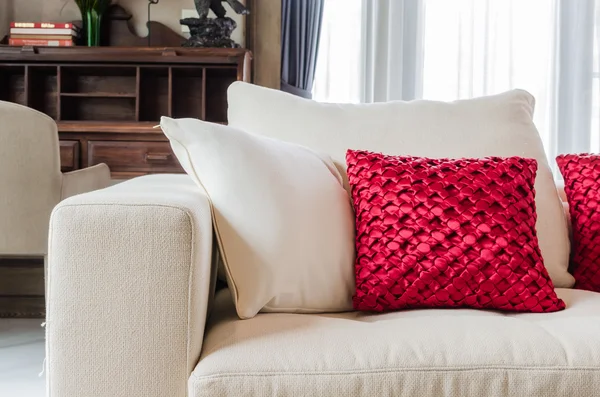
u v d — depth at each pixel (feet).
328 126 5.17
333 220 4.26
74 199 3.10
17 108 7.18
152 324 3.01
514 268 4.04
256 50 11.55
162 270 3.01
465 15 12.04
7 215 7.38
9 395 6.37
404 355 3.10
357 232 4.38
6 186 7.30
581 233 5.07
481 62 12.09
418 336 3.30
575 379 3.07
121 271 3.01
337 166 4.97
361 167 4.47
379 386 2.99
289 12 11.36
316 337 3.27
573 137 12.05
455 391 3.04
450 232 4.08
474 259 4.04
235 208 3.74
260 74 11.57
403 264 4.08
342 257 4.25
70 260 3.00
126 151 9.47
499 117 5.37
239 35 11.51
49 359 3.02
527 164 4.47
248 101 5.32
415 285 4.07
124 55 9.70
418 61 12.05
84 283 3.00
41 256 10.12
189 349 3.04
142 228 3.01
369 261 4.18
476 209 4.12
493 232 4.08
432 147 5.12
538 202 5.03
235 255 3.71
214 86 11.00
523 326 3.50
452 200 4.15
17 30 9.99
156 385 3.01
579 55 11.94
